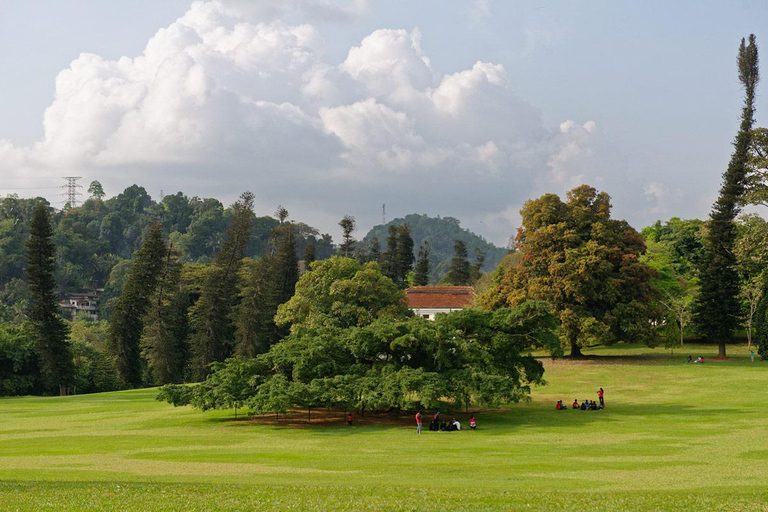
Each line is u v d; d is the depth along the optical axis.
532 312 52.00
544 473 26.95
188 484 23.14
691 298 92.81
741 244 76.94
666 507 19.05
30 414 52.53
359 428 44.12
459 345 48.34
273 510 18.50
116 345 89.75
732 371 69.00
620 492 21.86
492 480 25.14
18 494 20.66
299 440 38.81
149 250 92.38
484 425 44.56
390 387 44.72
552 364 78.38
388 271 150.75
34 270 82.50
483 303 85.75
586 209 82.88
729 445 34.41
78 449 34.88
